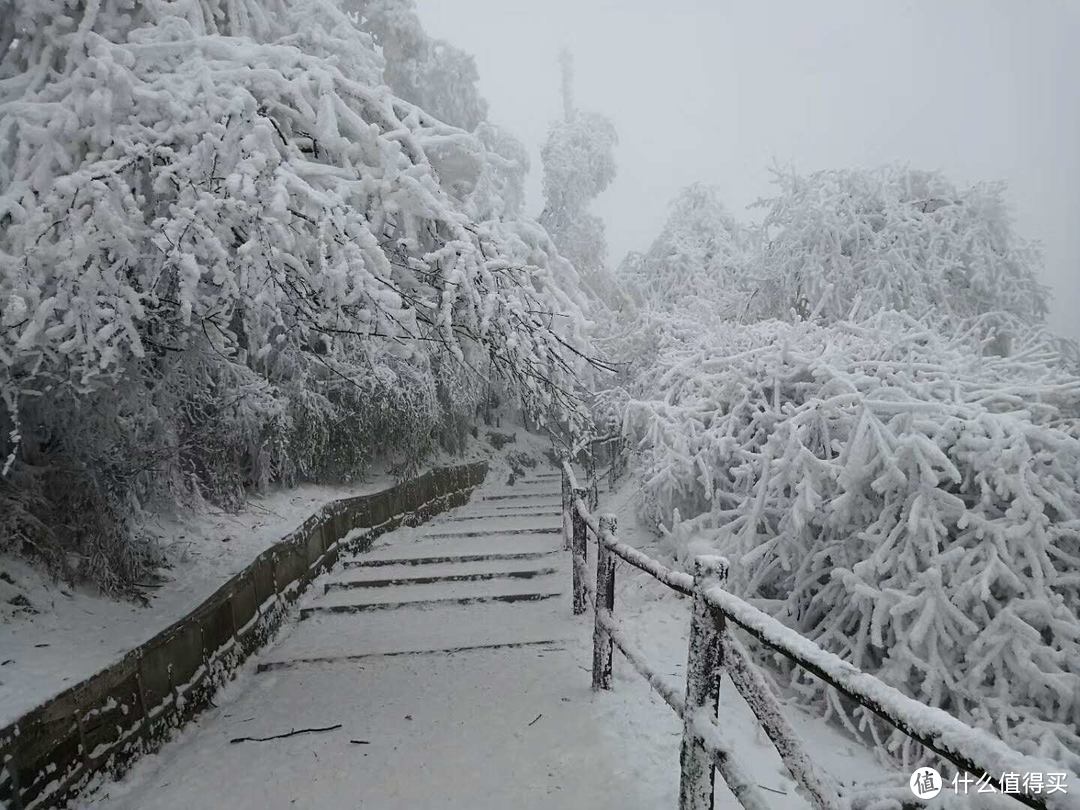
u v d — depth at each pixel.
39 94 3.66
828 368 5.29
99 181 3.20
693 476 6.21
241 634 4.70
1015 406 4.86
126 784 3.18
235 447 6.51
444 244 4.34
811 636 4.82
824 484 5.06
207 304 3.76
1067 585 4.22
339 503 7.29
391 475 9.55
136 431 4.34
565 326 5.47
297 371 6.92
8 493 3.88
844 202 10.06
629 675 4.21
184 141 3.66
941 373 5.09
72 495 4.12
